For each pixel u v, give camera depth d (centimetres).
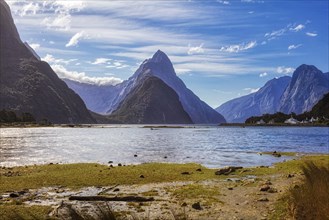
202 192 2309
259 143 9112
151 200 2109
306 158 4859
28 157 5234
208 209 1856
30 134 13488
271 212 1750
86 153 5947
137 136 13175
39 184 2697
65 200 2125
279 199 1994
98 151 6381
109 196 2177
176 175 3147
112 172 3288
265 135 14538
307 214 1551
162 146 7819
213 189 2419
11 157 5216
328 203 1455
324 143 9112
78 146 7625
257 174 3225
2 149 6675
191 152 6269
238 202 2009
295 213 1608
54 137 11475
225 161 4794
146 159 5016
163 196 2211
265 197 2092
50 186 2620
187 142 9456
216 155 5700
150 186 2605
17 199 2145
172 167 3722
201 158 5209
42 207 1869
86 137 11850
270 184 2564
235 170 3438
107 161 4738
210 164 4441
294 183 2506
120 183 2747
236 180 2858
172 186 2600
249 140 10656
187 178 2994
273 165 4075
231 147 7625
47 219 1617
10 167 3881
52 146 7544
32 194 2317
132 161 4744
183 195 2225
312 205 1570
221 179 2942
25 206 1914
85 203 2017
